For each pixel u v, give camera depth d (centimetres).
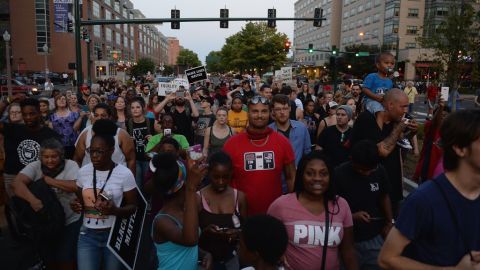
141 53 13538
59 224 395
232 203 351
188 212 279
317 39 11988
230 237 328
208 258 314
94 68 7544
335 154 593
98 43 8081
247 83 1434
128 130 711
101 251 390
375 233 368
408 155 1148
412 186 845
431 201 202
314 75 11081
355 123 445
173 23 2097
